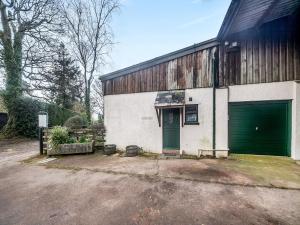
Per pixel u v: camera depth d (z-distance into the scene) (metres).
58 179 4.71
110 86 8.25
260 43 6.24
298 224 2.62
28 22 12.12
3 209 3.27
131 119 7.83
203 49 6.79
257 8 4.86
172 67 7.24
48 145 7.40
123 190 3.89
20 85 12.68
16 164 6.39
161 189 3.87
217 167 5.25
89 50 16.64
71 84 18.66
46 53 12.90
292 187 3.83
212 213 2.93
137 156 6.95
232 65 6.53
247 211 2.96
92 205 3.31
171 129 7.22
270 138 6.30
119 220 2.83
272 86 6.11
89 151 7.58
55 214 3.05
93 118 20.94
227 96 6.50
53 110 15.48
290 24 5.93
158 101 7.01
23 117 13.12
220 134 6.54
